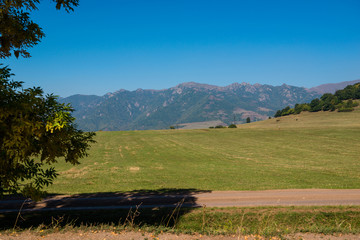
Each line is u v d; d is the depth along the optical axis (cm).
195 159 5019
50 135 1063
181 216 1513
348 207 1622
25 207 1655
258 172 3453
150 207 1667
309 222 1462
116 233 946
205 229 1058
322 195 1948
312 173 3316
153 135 9575
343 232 991
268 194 2016
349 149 5869
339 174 3222
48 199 1869
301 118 17050
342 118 14962
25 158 1034
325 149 5950
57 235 919
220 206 1686
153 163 4544
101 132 10444
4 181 1038
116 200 1844
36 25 1100
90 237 903
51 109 1031
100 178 3102
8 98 982
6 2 1024
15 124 945
